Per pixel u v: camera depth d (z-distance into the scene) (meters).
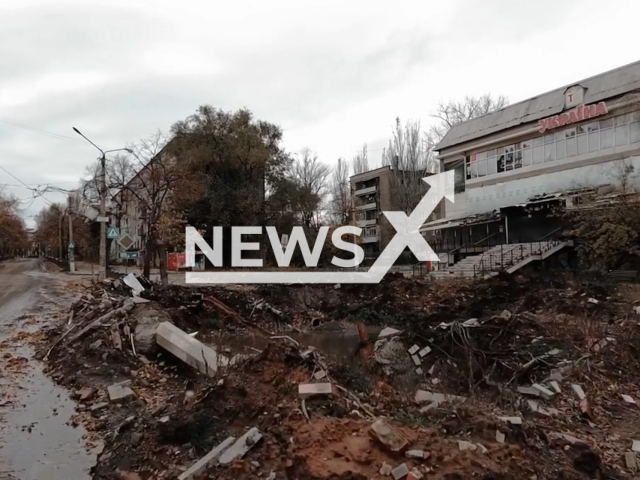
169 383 9.20
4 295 19.86
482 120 34.72
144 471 5.37
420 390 8.76
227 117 39.56
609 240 19.97
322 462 4.96
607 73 26.78
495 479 4.91
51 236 69.56
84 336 10.88
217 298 19.47
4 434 6.49
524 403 8.47
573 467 5.96
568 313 15.85
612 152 25.33
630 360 10.84
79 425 6.89
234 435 5.89
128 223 48.06
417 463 4.98
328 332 17.27
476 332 12.51
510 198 30.83
